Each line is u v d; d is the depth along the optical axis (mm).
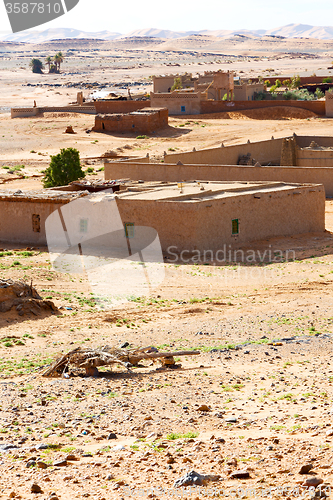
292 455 15156
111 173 111000
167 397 24656
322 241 76438
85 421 21375
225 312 47844
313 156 121312
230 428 19516
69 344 38344
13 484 14438
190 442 17781
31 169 143750
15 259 65375
